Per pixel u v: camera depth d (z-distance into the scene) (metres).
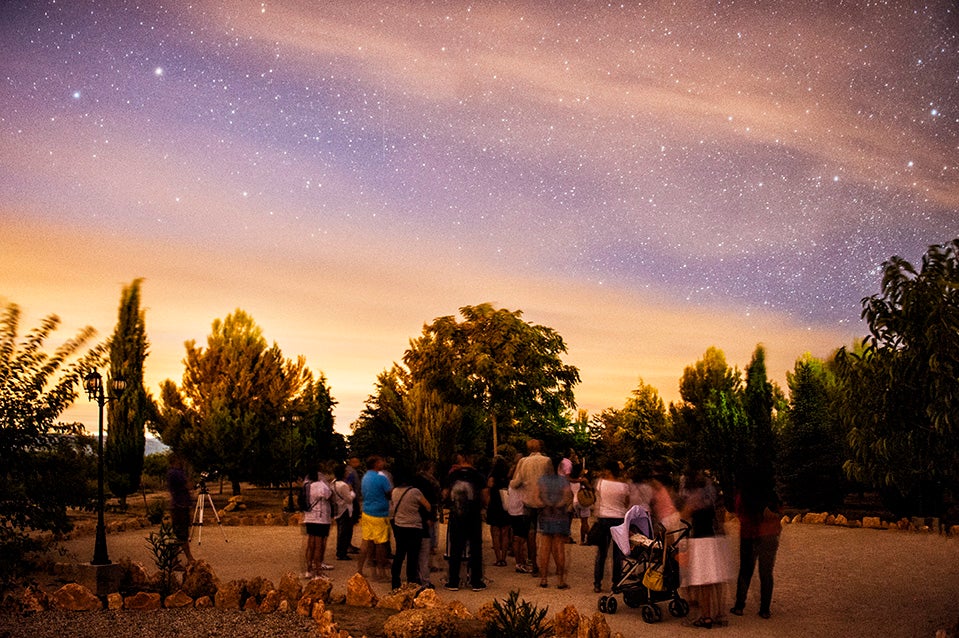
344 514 15.67
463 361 32.91
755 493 10.59
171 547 12.51
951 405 8.98
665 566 10.29
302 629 9.77
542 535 12.66
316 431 43.12
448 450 29.03
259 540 19.48
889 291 9.62
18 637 9.45
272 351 34.91
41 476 11.36
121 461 31.05
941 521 21.09
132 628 9.88
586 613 10.86
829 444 25.92
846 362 10.12
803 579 13.33
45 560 14.09
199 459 32.44
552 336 34.66
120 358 31.44
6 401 10.96
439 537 19.52
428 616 9.20
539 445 12.74
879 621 10.15
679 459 39.09
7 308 11.16
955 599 11.49
